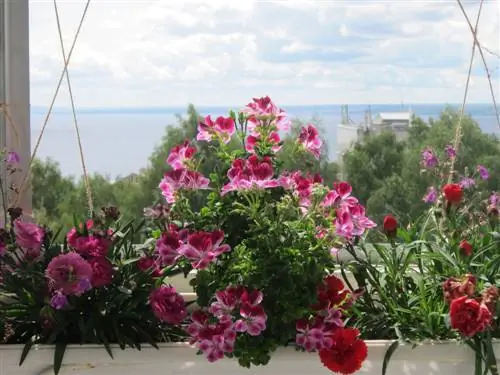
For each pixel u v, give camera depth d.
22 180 1.88
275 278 1.50
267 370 1.54
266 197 1.57
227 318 1.47
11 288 1.58
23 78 1.87
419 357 1.53
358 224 1.54
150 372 1.55
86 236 1.57
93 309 1.55
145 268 1.58
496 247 1.67
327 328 1.50
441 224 1.71
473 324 1.43
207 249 1.47
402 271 1.64
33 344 1.54
